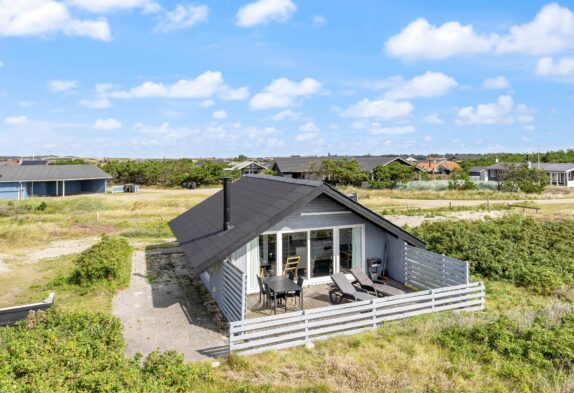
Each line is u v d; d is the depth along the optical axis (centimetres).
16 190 4781
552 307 1056
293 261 1270
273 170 6938
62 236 2295
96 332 751
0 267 1630
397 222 2659
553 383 705
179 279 1442
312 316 897
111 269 1375
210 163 7194
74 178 5128
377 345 878
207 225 1393
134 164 7338
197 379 697
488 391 682
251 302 1144
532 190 4866
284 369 772
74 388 517
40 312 816
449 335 900
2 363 544
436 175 7919
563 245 1670
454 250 1648
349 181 5666
